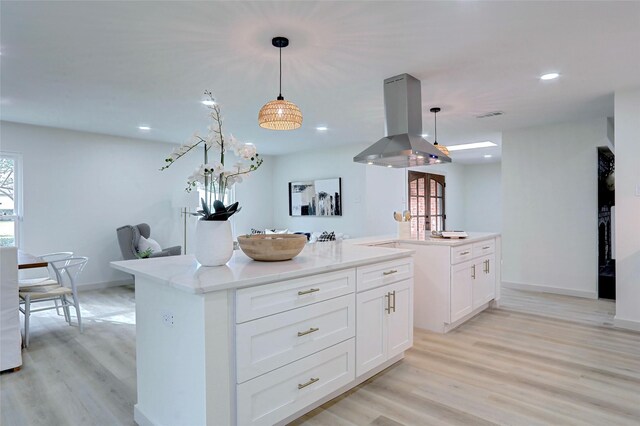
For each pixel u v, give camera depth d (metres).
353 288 2.28
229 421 1.66
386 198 6.94
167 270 1.88
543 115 4.51
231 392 1.67
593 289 4.74
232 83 3.32
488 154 7.82
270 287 1.80
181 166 6.32
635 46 2.61
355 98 3.79
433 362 2.78
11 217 4.80
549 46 2.62
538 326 3.62
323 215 6.95
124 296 4.98
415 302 3.61
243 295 1.69
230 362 1.66
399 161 3.62
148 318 1.95
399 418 2.04
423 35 2.45
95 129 5.14
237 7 2.09
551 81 3.32
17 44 2.52
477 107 4.15
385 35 2.44
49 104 3.91
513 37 2.48
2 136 4.70
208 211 2.05
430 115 4.50
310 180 7.16
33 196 4.92
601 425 1.98
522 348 3.05
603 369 2.65
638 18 2.22
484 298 4.02
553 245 5.04
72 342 3.26
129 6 2.07
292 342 1.91
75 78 3.16
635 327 3.51
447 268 3.40
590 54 2.75
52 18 2.19
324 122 4.86
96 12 2.13
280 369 1.85
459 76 3.20
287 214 7.59
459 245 3.53
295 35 2.44
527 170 5.24
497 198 9.24
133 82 3.27
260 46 2.59
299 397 1.95
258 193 7.60
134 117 4.48
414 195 7.94
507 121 4.83
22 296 3.21
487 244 4.11
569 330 3.50
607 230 4.81
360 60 2.85
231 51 2.67
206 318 1.57
